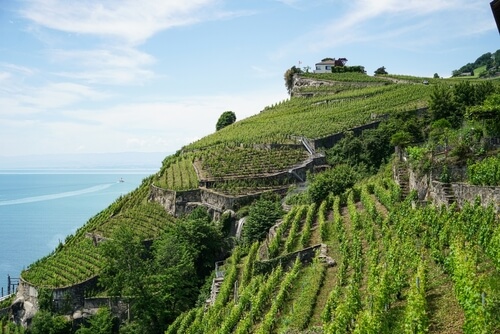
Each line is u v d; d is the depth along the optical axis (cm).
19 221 14325
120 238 5384
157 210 7556
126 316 5509
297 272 3778
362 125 8588
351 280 2917
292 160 8006
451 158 3922
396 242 3183
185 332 4309
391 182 4897
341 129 8581
